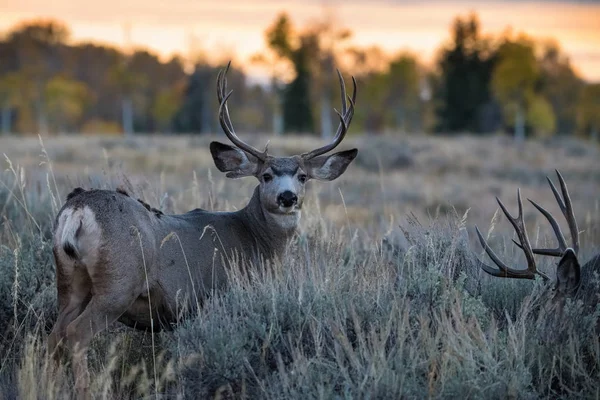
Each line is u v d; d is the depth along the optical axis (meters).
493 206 81.81
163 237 25.45
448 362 22.23
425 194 91.19
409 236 29.58
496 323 24.84
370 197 82.12
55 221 23.98
